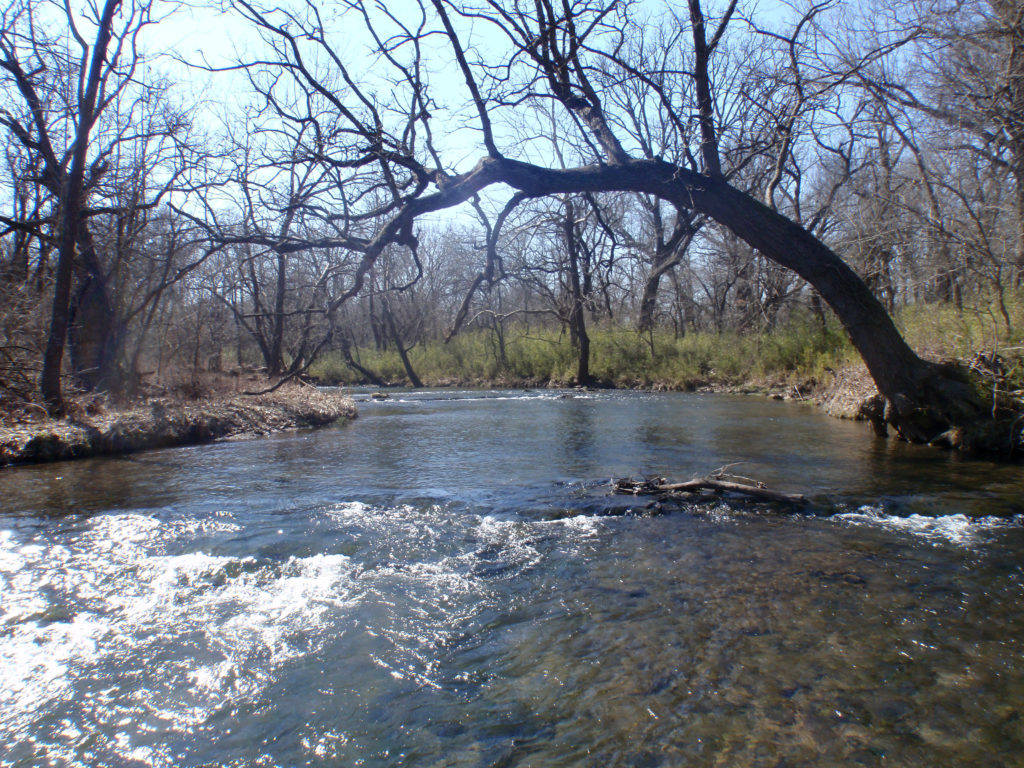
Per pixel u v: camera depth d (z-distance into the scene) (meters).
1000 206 11.37
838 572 5.07
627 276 36.50
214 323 24.38
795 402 19.88
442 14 7.97
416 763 3.00
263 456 10.76
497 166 9.03
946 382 10.20
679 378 27.05
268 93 8.84
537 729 3.21
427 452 10.95
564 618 4.36
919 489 7.54
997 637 4.00
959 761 2.88
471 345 35.94
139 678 3.75
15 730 3.31
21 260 17.25
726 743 3.04
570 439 12.23
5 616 4.52
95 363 15.21
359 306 40.69
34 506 7.27
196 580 5.11
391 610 4.55
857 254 15.60
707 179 10.12
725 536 5.98
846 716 3.22
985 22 11.92
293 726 3.31
